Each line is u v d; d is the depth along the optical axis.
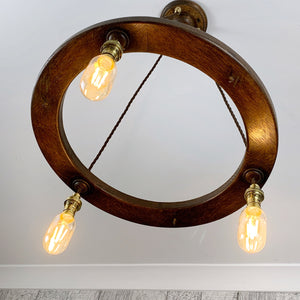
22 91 1.63
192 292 2.05
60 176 1.17
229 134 1.63
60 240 1.04
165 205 1.17
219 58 0.94
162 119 1.64
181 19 1.33
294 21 1.32
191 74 1.51
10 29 1.49
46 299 2.18
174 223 1.20
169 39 0.95
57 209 2.00
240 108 1.00
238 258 2.02
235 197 1.14
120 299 2.10
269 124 1.00
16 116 1.71
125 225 1.99
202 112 1.60
